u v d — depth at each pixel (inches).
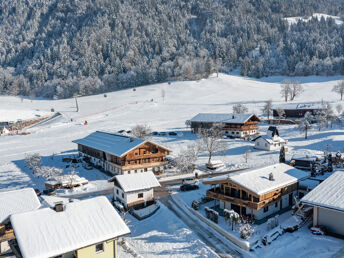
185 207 1711.4
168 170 2479.1
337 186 1337.4
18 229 984.3
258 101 6318.9
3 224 1148.5
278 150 2908.5
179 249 1248.2
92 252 1010.1
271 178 1536.7
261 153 2844.5
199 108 5866.1
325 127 3624.5
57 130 4505.4
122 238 1312.7
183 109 5851.4
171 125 4485.7
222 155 2864.2
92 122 4997.5
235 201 1492.4
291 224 1362.0
